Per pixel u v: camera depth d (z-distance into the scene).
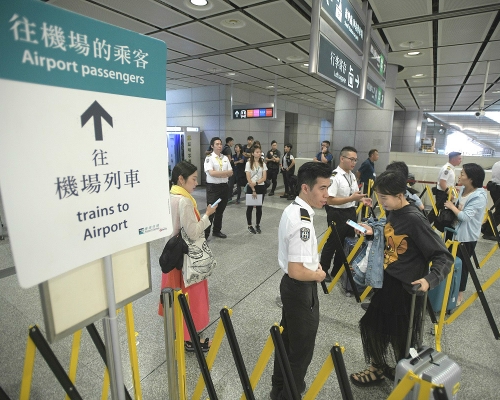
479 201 2.86
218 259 4.25
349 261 3.16
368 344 2.04
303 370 1.75
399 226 1.81
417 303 1.90
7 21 0.71
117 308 1.20
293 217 1.60
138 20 4.23
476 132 18.38
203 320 2.43
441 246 1.69
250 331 2.71
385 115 6.61
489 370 2.28
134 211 1.12
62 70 0.84
